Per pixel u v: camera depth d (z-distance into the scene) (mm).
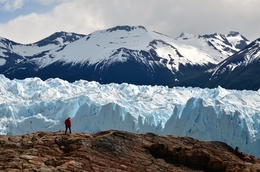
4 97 114188
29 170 23141
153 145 29594
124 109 90062
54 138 29547
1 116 94188
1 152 27000
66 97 111688
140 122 84750
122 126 86875
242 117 79000
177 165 28094
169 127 82938
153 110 95500
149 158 28156
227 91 121312
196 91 139250
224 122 79688
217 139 79250
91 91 121625
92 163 25672
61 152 27328
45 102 102438
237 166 27953
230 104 91312
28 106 101312
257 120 84125
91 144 28406
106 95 111625
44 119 93062
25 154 26344
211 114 81188
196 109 82188
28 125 91688
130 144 29562
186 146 31250
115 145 28750
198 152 29188
